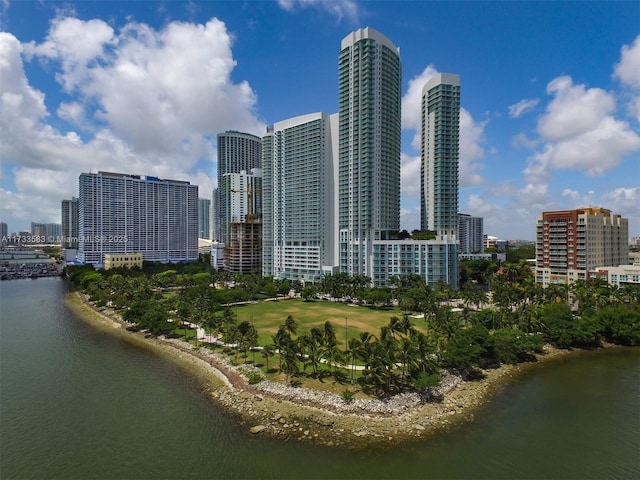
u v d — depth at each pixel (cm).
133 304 14288
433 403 7650
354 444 6291
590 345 11650
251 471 5600
